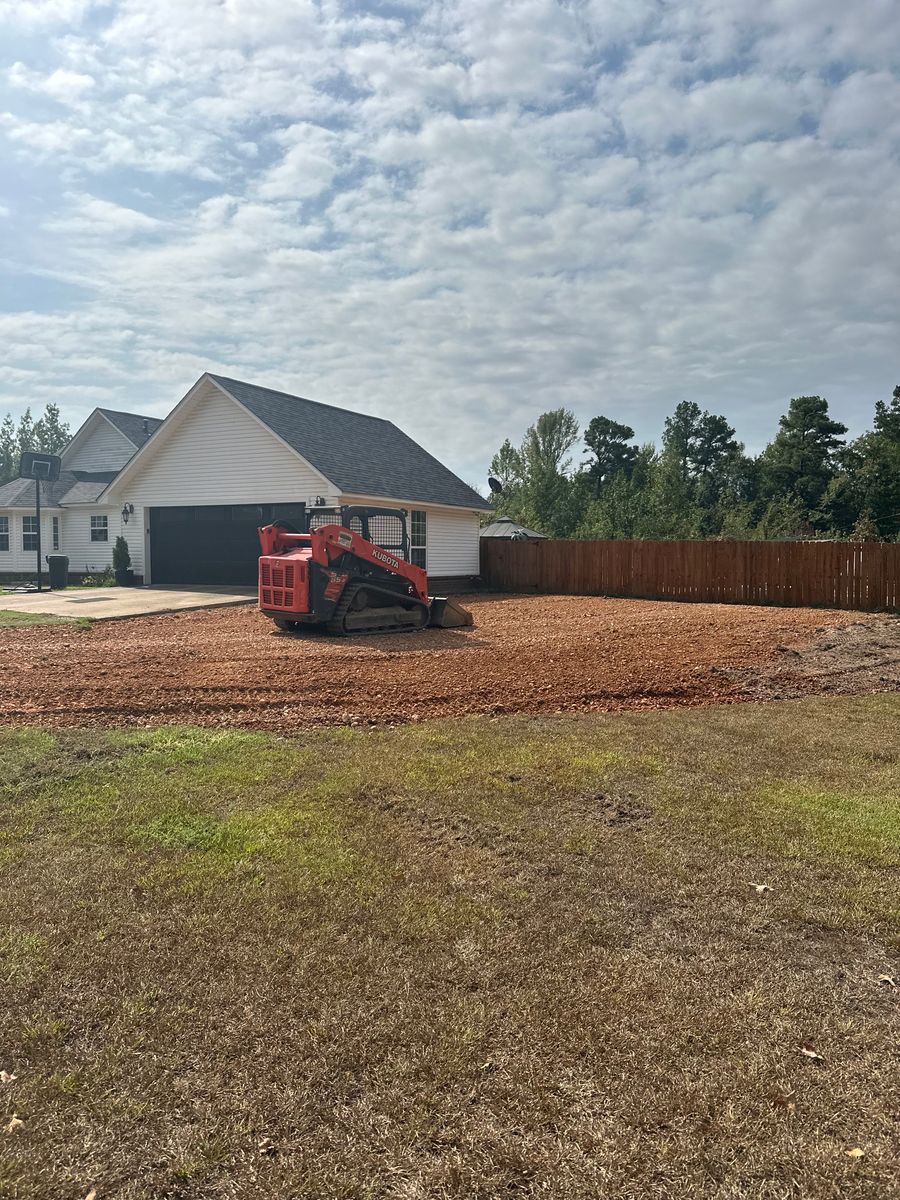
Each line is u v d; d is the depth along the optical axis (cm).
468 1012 271
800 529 4297
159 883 363
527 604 1883
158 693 773
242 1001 276
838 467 5741
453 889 363
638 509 4628
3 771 513
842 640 1132
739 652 1032
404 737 622
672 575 2039
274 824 434
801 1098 235
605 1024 267
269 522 2009
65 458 2881
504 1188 202
